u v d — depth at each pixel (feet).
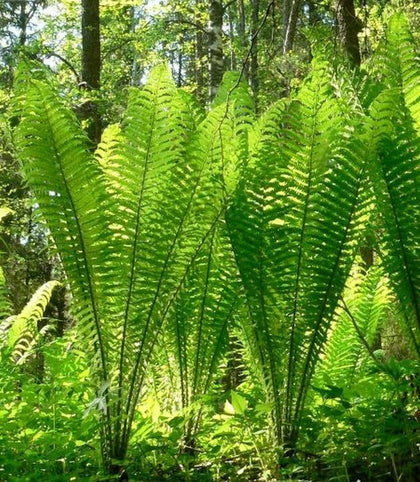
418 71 9.92
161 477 8.82
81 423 8.91
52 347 10.35
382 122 8.94
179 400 10.09
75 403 9.32
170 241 9.09
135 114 9.11
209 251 9.46
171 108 10.18
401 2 21.35
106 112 28.37
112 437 8.95
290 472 8.22
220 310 9.72
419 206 8.98
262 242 9.12
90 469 8.97
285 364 9.24
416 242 9.08
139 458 9.05
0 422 8.63
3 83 41.50
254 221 9.06
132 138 9.11
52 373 9.66
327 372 10.77
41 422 8.94
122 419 8.94
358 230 9.13
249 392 10.39
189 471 8.64
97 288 9.04
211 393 9.54
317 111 9.12
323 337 9.29
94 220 8.90
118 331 9.20
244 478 8.89
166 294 9.28
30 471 8.45
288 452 8.99
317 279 9.14
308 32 10.81
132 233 9.05
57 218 8.87
